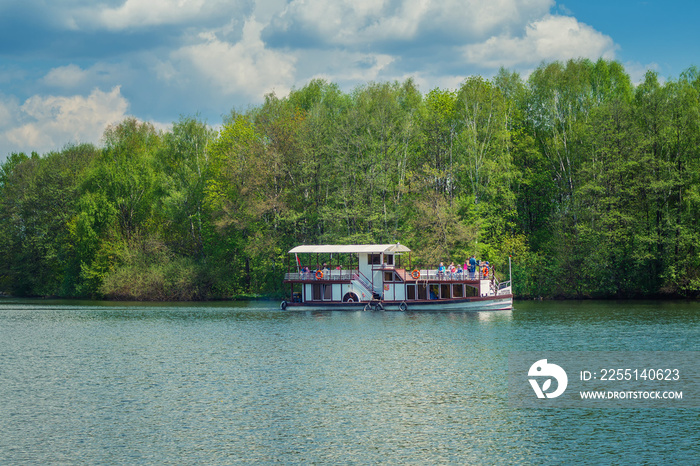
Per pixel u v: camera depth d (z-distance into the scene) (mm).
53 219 118125
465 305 78500
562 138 99688
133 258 103750
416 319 72188
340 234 96375
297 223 98188
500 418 33438
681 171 85500
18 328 69625
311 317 76188
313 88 116375
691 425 32156
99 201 107250
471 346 53250
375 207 95250
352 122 97938
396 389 39188
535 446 29219
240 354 51312
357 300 81688
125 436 31031
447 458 27922
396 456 28172
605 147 88188
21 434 31438
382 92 102750
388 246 82250
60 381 42375
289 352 51844
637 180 87188
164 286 102062
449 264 89312
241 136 101188
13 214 122000
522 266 93562
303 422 32844
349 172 96500
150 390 39656
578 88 97938
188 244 107688
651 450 28625
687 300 88625
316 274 82500
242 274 103375
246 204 97000
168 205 103562
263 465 27344
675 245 85438
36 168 131250
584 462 27266
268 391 39000
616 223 88500
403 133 96125
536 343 53969
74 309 89938
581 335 57781
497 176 93625
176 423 32906
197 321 74000
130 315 81562
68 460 28109
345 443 29812
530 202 104312
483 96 97812
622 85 102250
